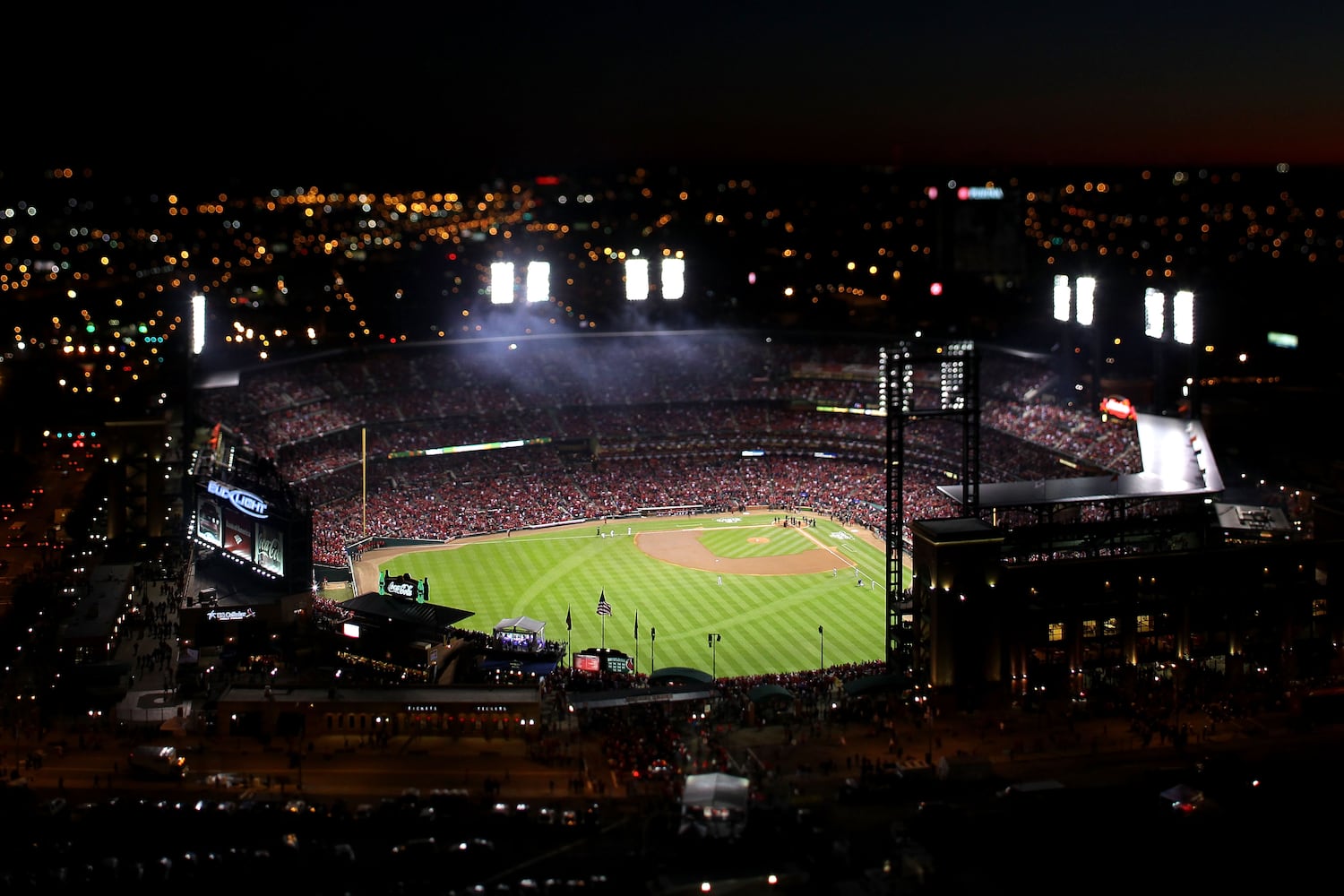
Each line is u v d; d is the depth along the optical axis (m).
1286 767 91.50
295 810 83.25
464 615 117.56
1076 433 182.00
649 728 98.69
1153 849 79.88
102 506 163.75
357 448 194.00
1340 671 111.50
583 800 86.81
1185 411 152.25
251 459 170.75
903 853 76.31
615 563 161.62
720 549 167.88
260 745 97.44
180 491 161.50
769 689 102.62
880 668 114.38
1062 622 106.62
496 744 98.00
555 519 183.12
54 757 94.06
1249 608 110.06
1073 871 77.12
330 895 73.62
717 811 80.31
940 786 88.44
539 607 142.62
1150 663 109.00
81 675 106.81
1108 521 120.38
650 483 196.12
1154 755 93.69
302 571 129.00
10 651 116.81
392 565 160.50
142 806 83.38
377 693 101.62
